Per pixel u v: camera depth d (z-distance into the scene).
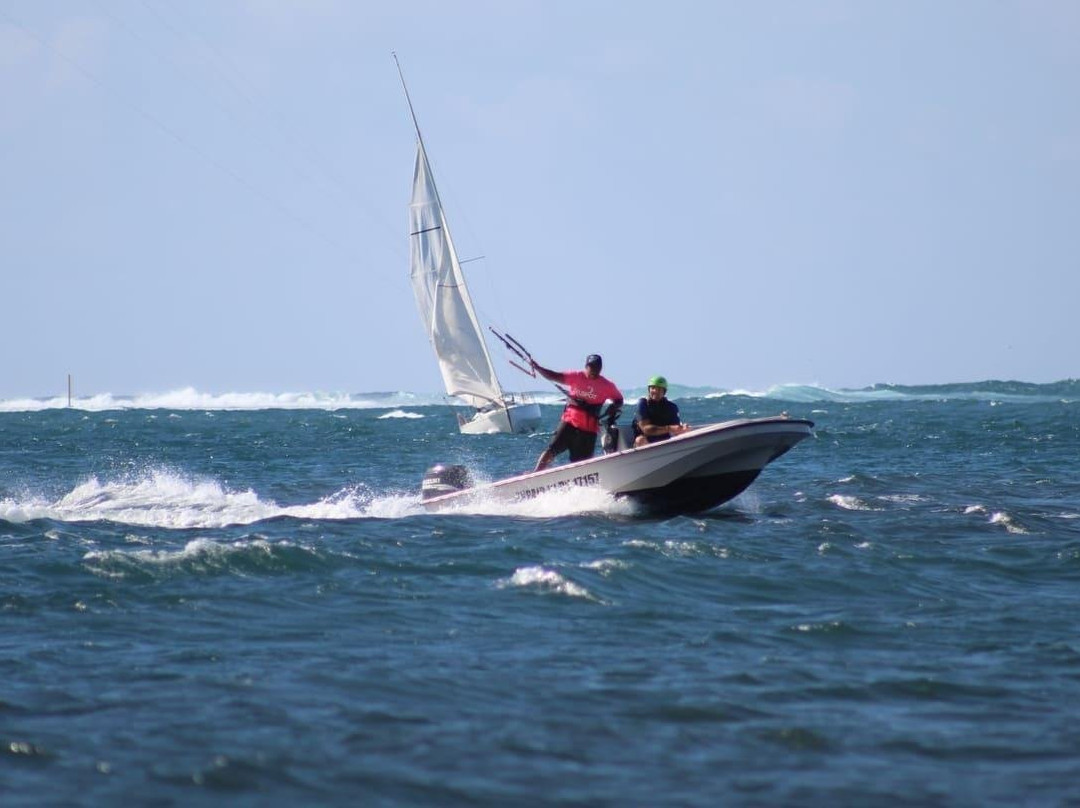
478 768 25.86
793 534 58.34
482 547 53.03
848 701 30.94
